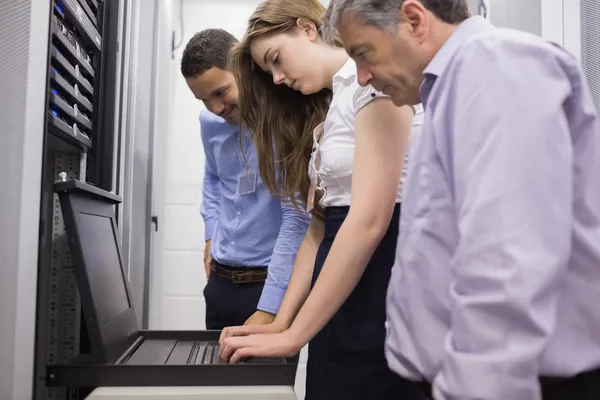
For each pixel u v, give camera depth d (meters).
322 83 1.14
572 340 0.64
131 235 2.02
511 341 0.55
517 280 0.54
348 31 0.75
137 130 2.07
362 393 1.01
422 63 0.74
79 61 1.27
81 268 0.92
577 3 1.42
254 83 1.31
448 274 0.67
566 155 0.58
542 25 1.48
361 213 0.92
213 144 1.87
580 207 0.65
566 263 0.57
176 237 2.98
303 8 1.12
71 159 1.33
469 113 0.61
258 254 1.77
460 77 0.64
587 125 0.65
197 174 3.01
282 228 1.42
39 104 0.90
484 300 0.56
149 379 0.90
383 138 0.93
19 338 0.83
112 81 1.49
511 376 0.55
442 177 0.68
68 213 0.92
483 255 0.56
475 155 0.60
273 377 0.91
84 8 1.29
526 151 0.58
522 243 0.56
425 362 0.69
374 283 1.01
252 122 1.36
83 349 1.20
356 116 0.96
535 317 0.55
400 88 0.77
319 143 1.18
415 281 0.70
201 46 1.64
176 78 3.01
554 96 0.59
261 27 1.12
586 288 0.64
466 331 0.57
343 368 1.04
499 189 0.57
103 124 1.49
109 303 1.04
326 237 1.10
